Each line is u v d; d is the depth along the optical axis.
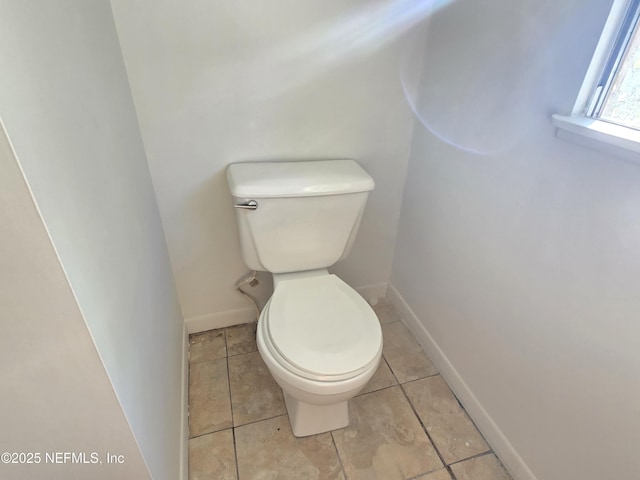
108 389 0.56
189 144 1.18
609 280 0.76
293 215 1.17
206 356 1.48
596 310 0.80
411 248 1.54
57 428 0.57
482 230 1.11
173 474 0.92
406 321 1.66
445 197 1.26
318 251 1.28
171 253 1.37
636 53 0.70
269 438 1.19
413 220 1.49
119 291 0.67
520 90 0.91
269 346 1.00
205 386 1.35
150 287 0.96
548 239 0.89
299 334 1.01
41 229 0.41
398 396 1.35
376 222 1.57
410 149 1.43
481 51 1.02
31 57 0.44
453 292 1.30
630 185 0.69
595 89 0.76
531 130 0.89
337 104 1.25
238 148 1.23
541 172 0.88
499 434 1.15
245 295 1.53
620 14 0.69
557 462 0.96
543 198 0.89
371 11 1.13
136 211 0.92
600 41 0.71
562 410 0.92
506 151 0.98
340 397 0.96
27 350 0.49
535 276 0.94
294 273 1.32
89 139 0.63
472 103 1.08
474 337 1.22
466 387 1.29
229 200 1.32
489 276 1.11
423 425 1.25
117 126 0.85
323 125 1.27
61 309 0.47
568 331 0.87
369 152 1.38
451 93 1.16
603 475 0.84
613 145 0.70
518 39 0.90
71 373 0.52
